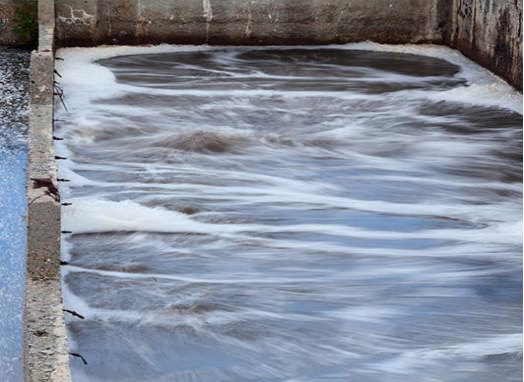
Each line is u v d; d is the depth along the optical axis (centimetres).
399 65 1981
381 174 1403
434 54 2048
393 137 1566
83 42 2008
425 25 2094
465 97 1753
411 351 919
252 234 1152
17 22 1980
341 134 1569
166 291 1002
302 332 941
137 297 985
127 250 1090
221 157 1438
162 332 923
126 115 1623
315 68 1953
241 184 1325
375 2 2070
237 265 1073
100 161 1407
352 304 998
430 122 1644
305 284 1036
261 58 2008
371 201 1292
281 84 1842
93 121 1577
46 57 1517
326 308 988
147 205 1216
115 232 1130
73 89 1742
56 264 861
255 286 1024
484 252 1126
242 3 2041
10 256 1058
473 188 1363
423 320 974
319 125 1612
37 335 757
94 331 919
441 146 1534
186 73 1889
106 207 1180
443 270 1081
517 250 1131
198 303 980
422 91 1811
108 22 2008
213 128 1562
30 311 789
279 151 1477
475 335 951
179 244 1112
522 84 1758
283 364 888
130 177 1334
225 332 929
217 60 1986
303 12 2062
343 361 898
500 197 1331
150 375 858
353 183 1356
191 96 1747
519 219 1234
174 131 1551
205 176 1352
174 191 1278
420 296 1021
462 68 1961
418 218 1234
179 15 2030
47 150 1143
